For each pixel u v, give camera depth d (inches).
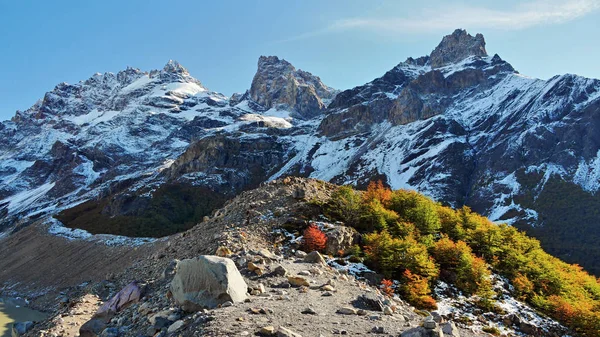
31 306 4318.4
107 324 896.3
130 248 5812.0
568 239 5880.9
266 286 941.8
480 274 1569.9
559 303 1572.3
